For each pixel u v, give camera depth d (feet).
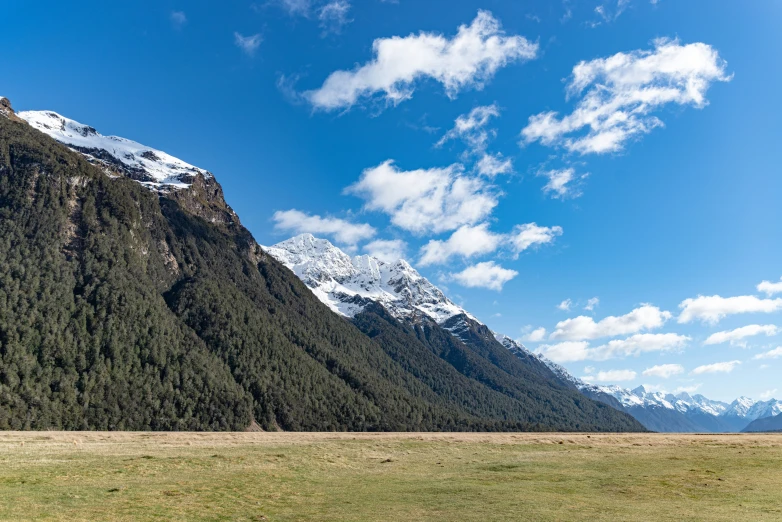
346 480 174.29
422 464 218.79
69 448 211.61
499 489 159.94
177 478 159.94
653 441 342.23
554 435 407.23
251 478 166.91
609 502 141.59
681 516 122.72
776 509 132.05
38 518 105.60
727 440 353.31
